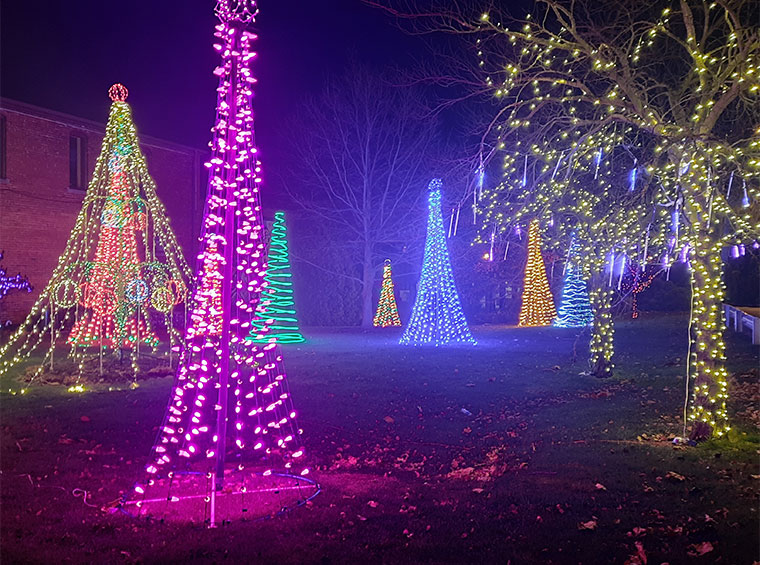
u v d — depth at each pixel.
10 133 21.41
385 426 9.62
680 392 11.62
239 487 6.56
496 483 6.70
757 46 7.11
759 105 8.28
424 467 7.48
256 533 5.29
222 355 6.27
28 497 6.14
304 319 29.02
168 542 5.08
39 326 20.77
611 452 7.81
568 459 7.57
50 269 22.47
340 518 5.64
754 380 12.19
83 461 7.48
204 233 6.37
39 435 8.63
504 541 5.12
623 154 10.67
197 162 28.52
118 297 14.34
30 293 21.80
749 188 7.61
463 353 18.47
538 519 5.58
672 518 5.54
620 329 24.09
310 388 12.67
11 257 21.41
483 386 13.00
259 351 7.04
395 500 6.16
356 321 29.06
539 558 4.80
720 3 7.20
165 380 13.31
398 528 5.41
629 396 11.57
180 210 27.88
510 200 10.91
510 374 14.52
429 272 21.53
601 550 4.91
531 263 29.34
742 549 4.86
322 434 9.15
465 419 10.12
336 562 4.73
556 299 33.09
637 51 8.05
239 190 6.14
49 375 13.19
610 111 8.23
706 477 6.68
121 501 6.05
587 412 10.34
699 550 4.88
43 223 22.31
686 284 32.03
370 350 19.33
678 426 9.11
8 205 21.34
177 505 6.00
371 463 7.65
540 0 8.01
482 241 10.28
